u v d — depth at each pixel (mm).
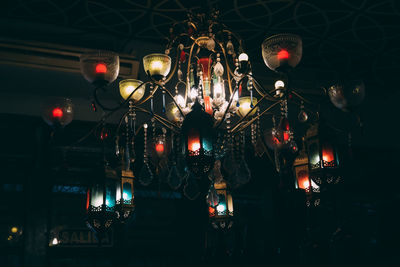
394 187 6535
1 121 4918
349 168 6207
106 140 3010
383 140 6465
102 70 2777
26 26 4562
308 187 3016
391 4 4316
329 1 4254
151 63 2971
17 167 4910
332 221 4305
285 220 3480
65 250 4918
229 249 5414
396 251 6383
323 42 5035
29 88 4980
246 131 5734
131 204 2941
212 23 3330
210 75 3209
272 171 5727
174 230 5402
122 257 5082
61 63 4621
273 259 5344
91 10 4223
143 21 4438
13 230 4793
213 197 3129
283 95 3014
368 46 5141
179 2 4117
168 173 3402
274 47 2789
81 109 5211
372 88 6238
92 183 2865
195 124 2604
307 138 2992
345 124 6223
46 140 4996
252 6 4234
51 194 4965
